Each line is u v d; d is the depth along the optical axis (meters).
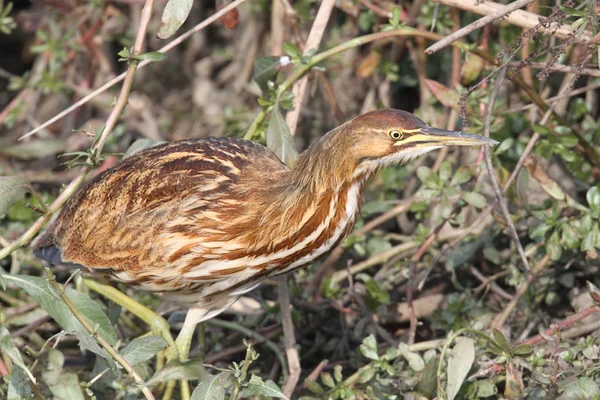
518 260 10.08
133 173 9.05
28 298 10.84
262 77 9.75
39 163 13.55
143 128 13.59
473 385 8.16
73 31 13.08
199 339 9.75
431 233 9.80
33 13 13.43
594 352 7.93
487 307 10.11
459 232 10.39
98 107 13.74
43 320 10.22
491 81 10.09
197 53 14.86
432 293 10.59
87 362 10.21
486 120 9.10
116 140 13.52
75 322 7.66
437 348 8.84
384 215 10.65
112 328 7.75
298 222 8.63
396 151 8.41
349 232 8.88
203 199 8.69
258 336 9.73
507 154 10.29
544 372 8.49
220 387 6.98
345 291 10.36
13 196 7.76
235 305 10.37
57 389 6.95
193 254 8.69
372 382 8.63
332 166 8.52
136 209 8.89
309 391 9.34
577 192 10.82
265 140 9.93
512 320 9.81
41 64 13.63
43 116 13.95
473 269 10.27
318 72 10.77
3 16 12.32
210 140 9.20
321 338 10.25
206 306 9.09
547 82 10.88
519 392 8.00
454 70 11.09
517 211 10.23
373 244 10.70
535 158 10.05
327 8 9.67
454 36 7.91
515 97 10.92
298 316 9.87
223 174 8.82
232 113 13.50
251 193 8.67
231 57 14.45
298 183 8.63
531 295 9.55
